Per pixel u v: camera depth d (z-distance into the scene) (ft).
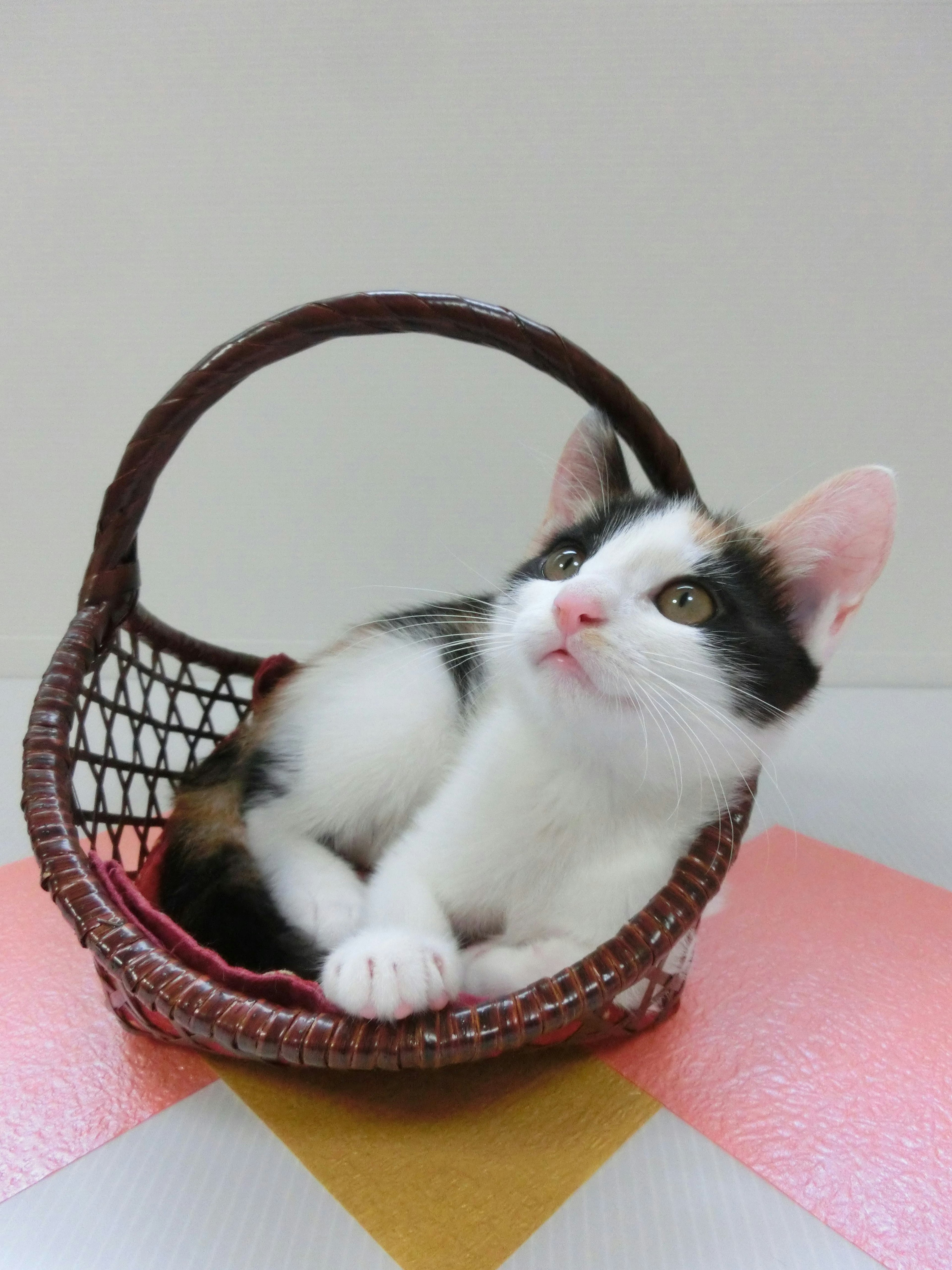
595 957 0.80
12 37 1.61
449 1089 0.89
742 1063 0.93
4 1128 0.85
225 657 1.32
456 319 0.96
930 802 1.49
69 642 0.99
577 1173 0.82
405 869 0.95
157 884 1.03
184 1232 0.78
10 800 1.41
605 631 0.84
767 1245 0.78
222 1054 0.89
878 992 1.03
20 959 1.04
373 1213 0.79
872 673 2.12
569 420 1.85
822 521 0.90
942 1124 0.88
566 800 0.91
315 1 1.58
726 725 0.86
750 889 1.21
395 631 1.14
